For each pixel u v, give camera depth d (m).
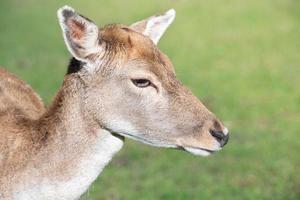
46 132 8.22
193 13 32.09
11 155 8.28
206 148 8.18
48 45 26.75
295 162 15.25
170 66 8.27
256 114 18.58
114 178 14.40
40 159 8.16
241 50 26.16
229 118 18.25
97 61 8.05
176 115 8.12
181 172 14.75
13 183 8.20
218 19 31.00
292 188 13.84
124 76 8.04
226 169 14.88
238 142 16.47
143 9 32.50
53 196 8.17
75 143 8.09
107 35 8.20
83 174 8.12
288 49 26.16
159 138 8.20
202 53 25.75
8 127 8.47
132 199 13.38
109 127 8.09
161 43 27.27
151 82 8.05
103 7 32.91
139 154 15.91
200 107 8.19
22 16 31.39
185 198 13.36
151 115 8.12
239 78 22.27
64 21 7.82
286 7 32.56
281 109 19.00
